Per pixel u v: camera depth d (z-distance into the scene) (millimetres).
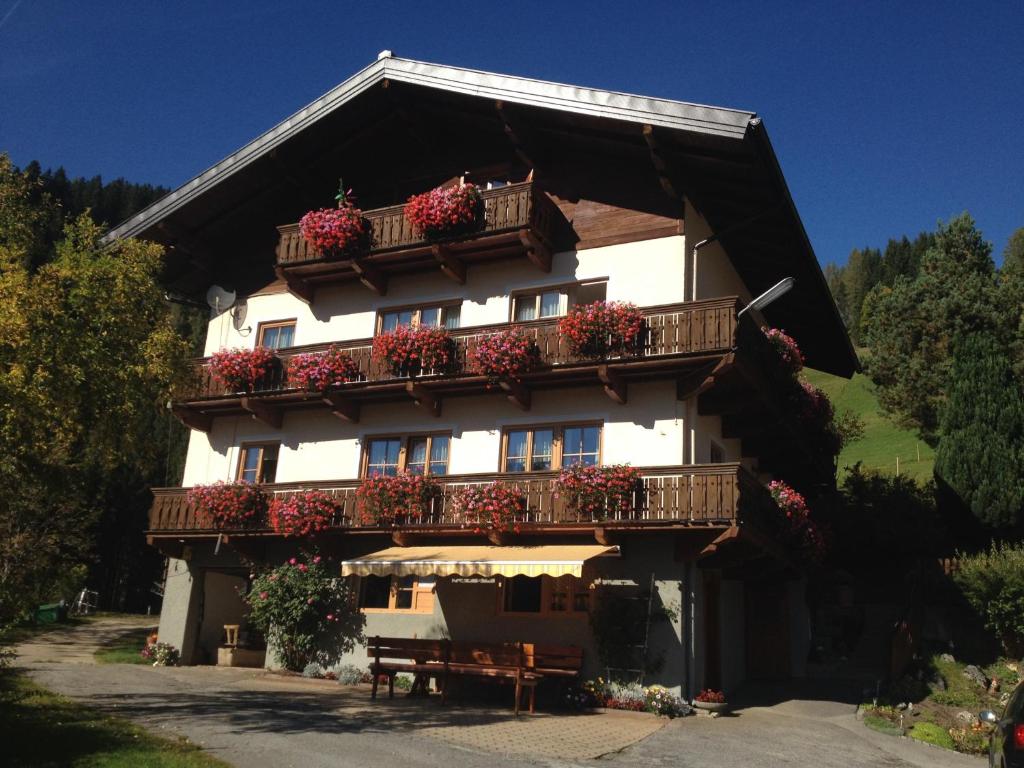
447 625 21266
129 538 45031
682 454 20000
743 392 20562
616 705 18359
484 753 12586
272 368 24719
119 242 15633
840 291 128875
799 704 19375
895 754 14570
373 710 16422
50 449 13594
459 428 22703
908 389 46938
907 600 23844
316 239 24156
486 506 19938
